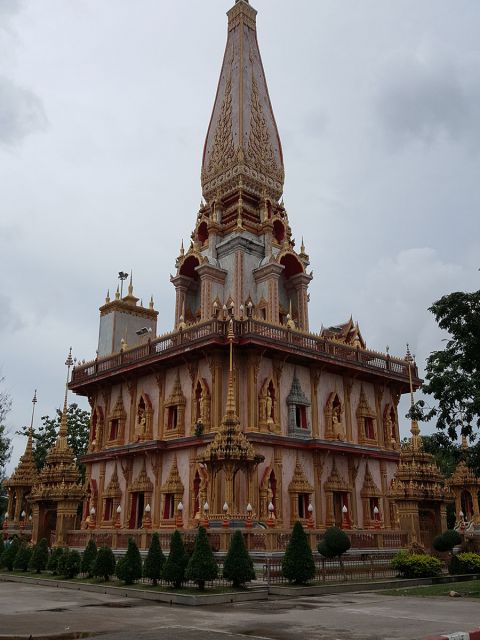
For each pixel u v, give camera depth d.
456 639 12.20
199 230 47.16
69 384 45.31
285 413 35.97
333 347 38.81
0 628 13.80
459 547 33.88
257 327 34.38
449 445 26.41
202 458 28.92
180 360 37.22
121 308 47.75
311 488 35.25
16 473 45.19
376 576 25.31
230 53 53.28
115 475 40.69
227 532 25.11
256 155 48.66
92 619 15.38
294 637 12.47
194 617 15.77
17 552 31.62
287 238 46.34
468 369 25.89
